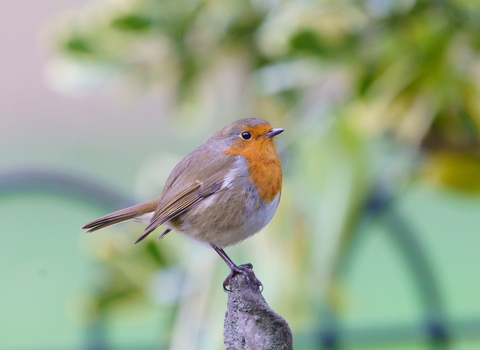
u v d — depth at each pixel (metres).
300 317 4.05
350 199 4.05
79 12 4.16
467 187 4.10
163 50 4.15
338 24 4.07
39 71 6.60
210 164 4.05
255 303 3.88
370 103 4.07
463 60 4.08
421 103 4.08
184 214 4.06
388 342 4.19
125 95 4.18
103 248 4.12
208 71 4.16
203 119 4.20
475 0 4.05
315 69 4.08
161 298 4.10
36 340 4.49
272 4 4.11
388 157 4.13
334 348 4.17
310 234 4.05
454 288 4.55
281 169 4.06
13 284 5.01
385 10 4.06
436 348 4.20
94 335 4.19
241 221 4.05
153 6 4.13
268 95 4.13
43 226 5.84
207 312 4.05
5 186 4.19
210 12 4.13
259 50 4.15
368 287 4.88
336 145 4.06
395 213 4.20
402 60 4.07
